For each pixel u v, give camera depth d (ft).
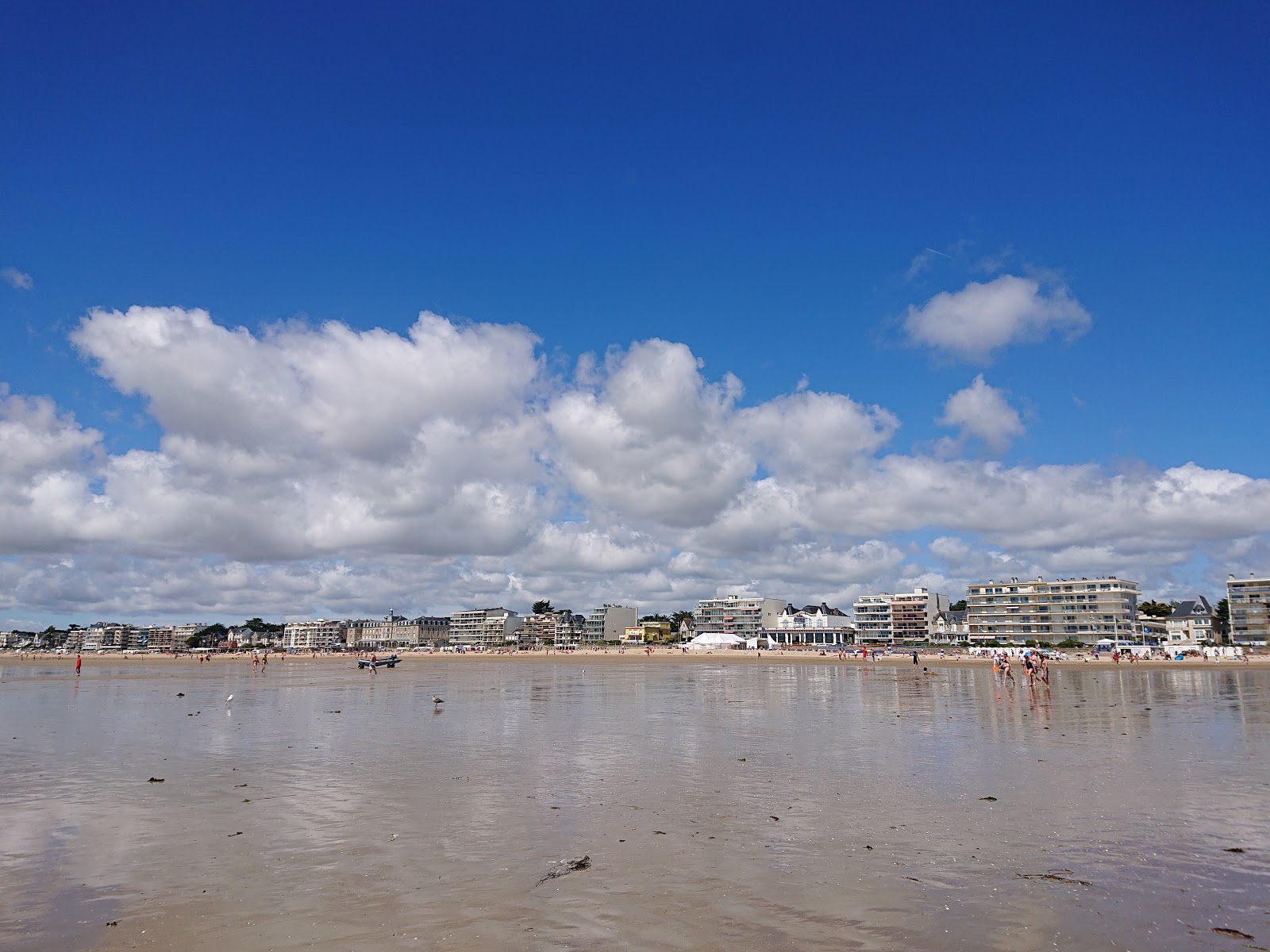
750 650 629.51
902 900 39.78
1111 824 55.16
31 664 568.41
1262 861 46.37
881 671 348.79
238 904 39.60
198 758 87.71
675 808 60.85
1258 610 571.69
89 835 53.47
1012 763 81.61
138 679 294.87
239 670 402.11
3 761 86.02
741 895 40.57
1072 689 219.20
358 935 35.47
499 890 41.37
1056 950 33.65
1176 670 372.99
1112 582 624.18
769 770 77.77
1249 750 91.40
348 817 57.98
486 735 108.58
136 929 36.37
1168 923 36.73
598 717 133.80
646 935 35.29
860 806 61.16
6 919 37.73
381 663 441.27
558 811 59.88
